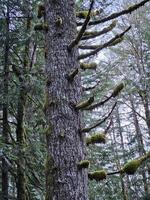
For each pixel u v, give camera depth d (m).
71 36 5.10
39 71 10.98
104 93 12.79
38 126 11.71
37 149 10.18
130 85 17.48
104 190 16.47
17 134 10.87
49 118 4.63
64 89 4.72
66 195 4.15
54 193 4.20
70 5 5.33
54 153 4.38
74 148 4.40
